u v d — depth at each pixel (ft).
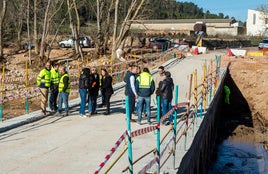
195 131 44.88
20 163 34.55
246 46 257.34
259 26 348.79
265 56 152.56
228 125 94.73
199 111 57.57
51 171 32.53
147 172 28.32
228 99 114.21
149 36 235.20
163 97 49.80
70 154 37.40
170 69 118.52
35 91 66.80
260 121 101.76
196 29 206.39
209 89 68.95
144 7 158.30
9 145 40.32
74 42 164.25
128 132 21.77
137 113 50.65
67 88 55.52
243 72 126.93
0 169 32.86
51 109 57.21
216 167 62.49
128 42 188.55
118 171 32.45
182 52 163.43
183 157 34.22
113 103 68.64
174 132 32.27
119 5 161.27
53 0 160.76
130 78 49.78
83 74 55.06
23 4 181.37
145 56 144.15
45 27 151.53
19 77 114.01
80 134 45.44
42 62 144.66
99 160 35.55
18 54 169.48
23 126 49.08
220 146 75.66
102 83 58.95
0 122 48.98
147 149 39.06
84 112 55.36
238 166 63.52
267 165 64.23
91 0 208.23
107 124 51.06
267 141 80.53
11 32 203.21
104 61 135.74
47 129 47.75
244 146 76.07
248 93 122.93
